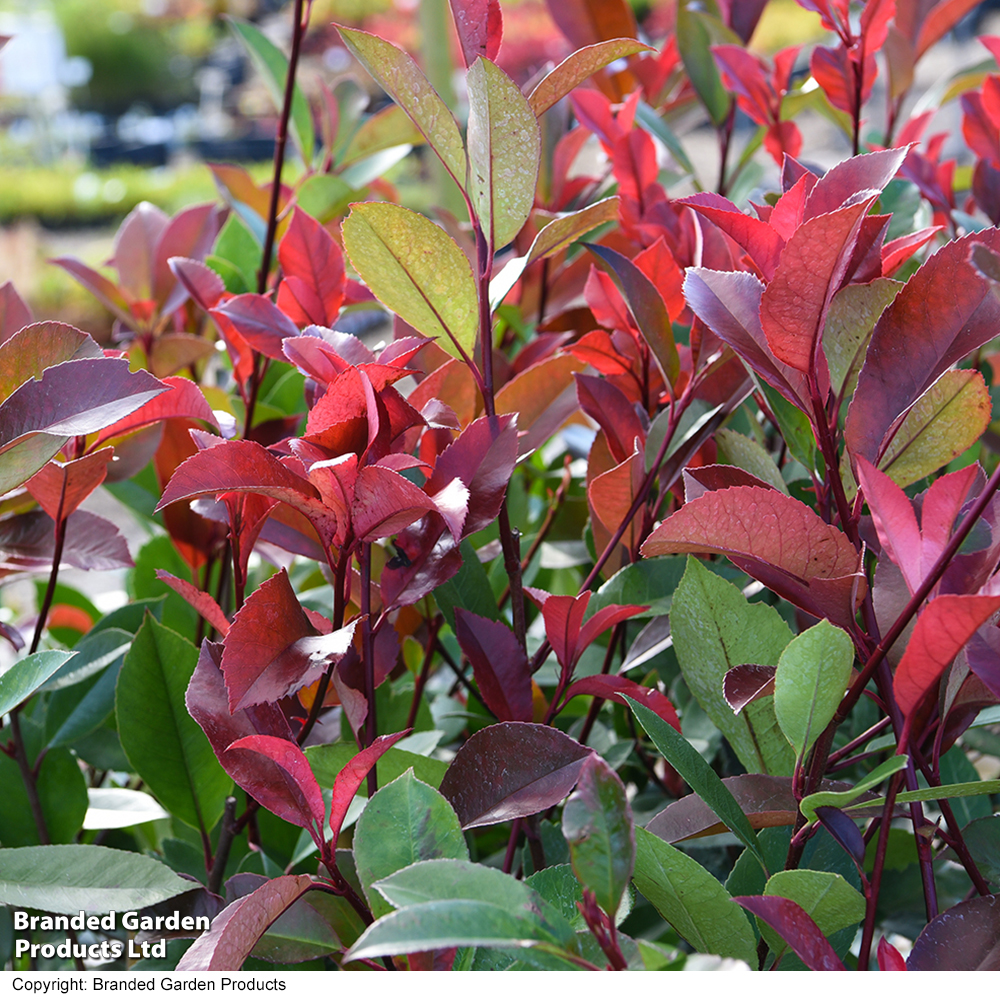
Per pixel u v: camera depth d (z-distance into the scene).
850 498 0.78
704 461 1.04
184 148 16.48
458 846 0.64
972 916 0.64
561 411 1.07
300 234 1.08
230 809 0.92
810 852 0.80
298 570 1.65
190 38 22.06
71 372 0.72
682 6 1.62
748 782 0.78
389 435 0.72
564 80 0.77
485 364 0.78
